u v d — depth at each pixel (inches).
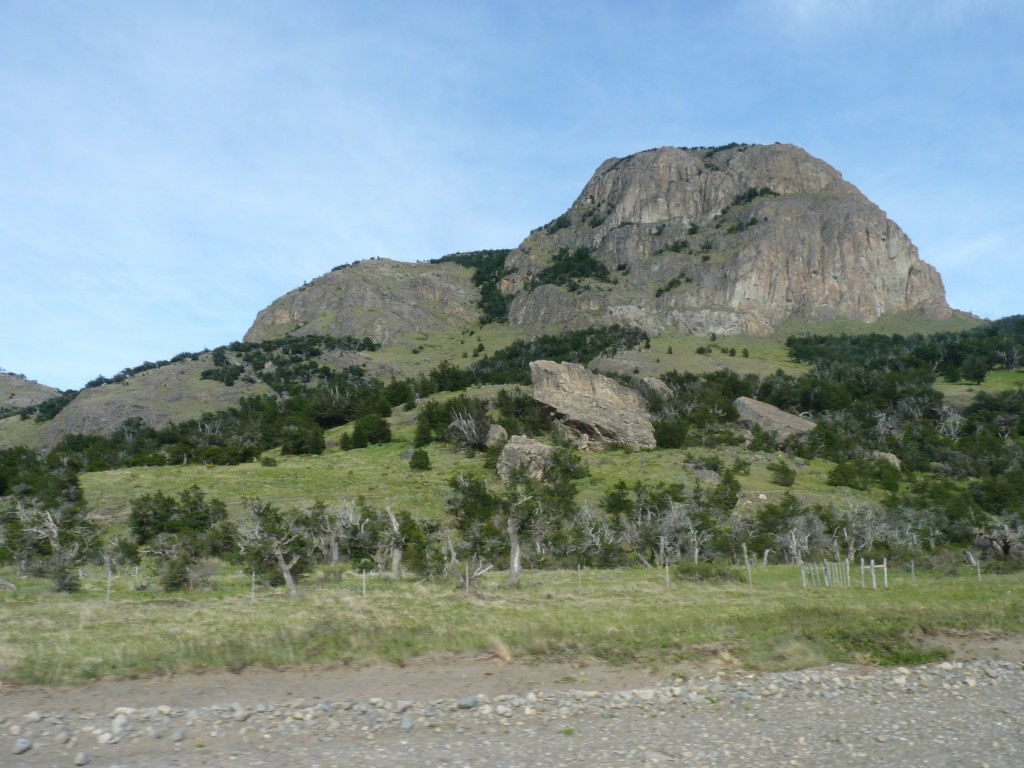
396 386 6323.8
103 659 701.9
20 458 4357.8
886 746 538.9
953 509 2829.7
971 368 6515.8
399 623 874.8
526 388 5816.9
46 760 490.0
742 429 4781.0
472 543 2054.6
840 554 2426.2
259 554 1545.3
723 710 617.9
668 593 1235.9
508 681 687.7
